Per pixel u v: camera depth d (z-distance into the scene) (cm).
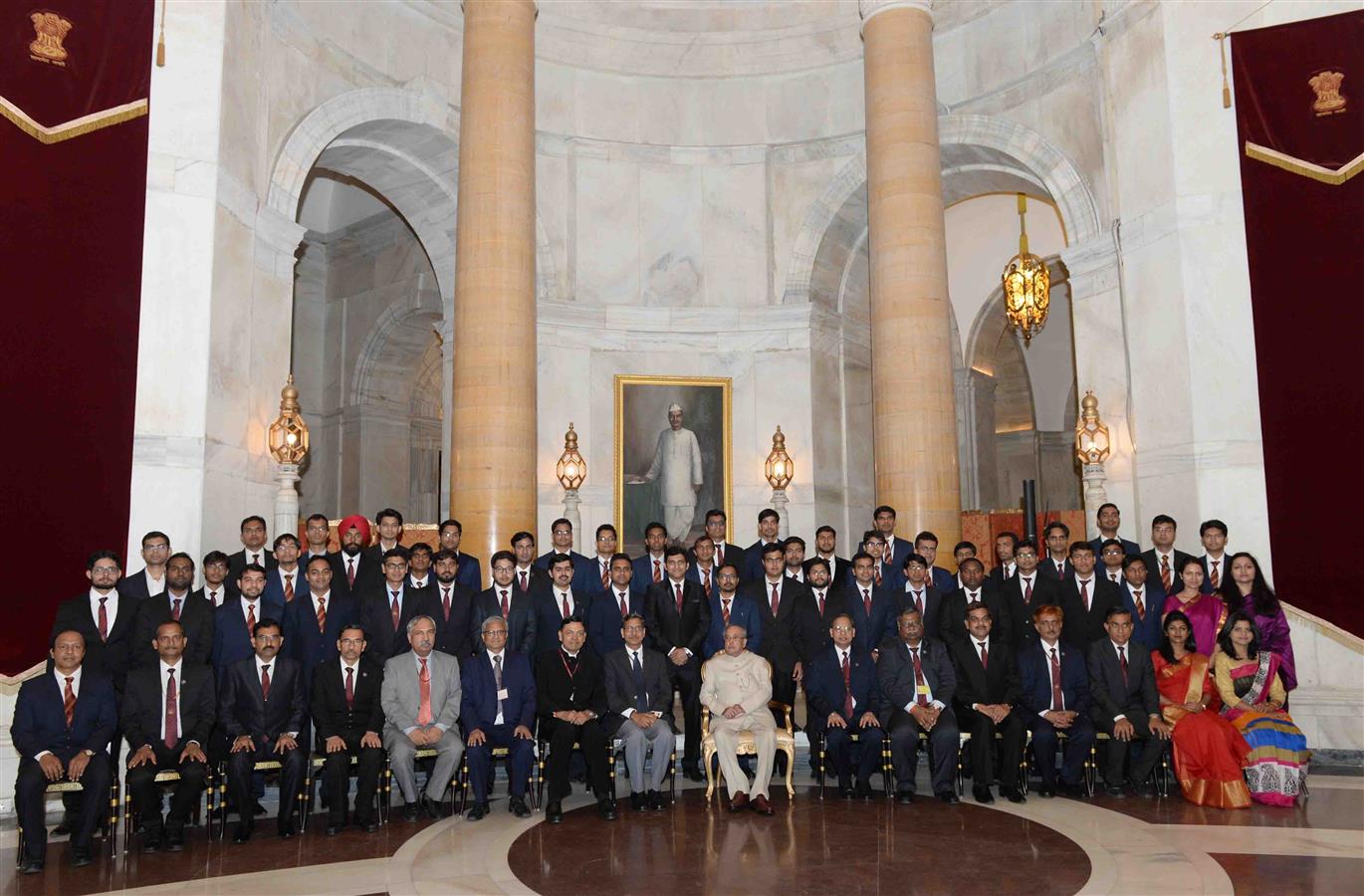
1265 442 1051
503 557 926
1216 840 717
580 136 1548
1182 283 1115
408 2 1373
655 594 979
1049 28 1347
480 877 648
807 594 978
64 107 928
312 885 635
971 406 2081
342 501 1938
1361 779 938
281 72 1177
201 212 1014
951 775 862
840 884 623
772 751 842
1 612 855
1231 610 917
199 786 745
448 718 843
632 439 1515
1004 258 2011
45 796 712
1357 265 1014
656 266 1561
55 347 905
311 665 861
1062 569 984
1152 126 1164
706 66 1591
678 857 691
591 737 832
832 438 1580
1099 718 884
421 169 1463
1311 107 1055
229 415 1045
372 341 1922
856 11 1533
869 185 1320
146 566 866
